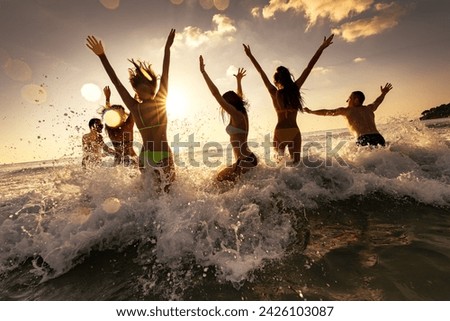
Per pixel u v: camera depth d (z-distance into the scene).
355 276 2.12
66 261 2.75
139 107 3.69
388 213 3.14
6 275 2.66
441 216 2.98
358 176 3.91
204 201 3.37
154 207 3.32
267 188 3.74
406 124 5.71
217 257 2.51
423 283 1.98
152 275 2.39
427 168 4.25
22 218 3.42
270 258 2.45
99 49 3.51
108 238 2.99
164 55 3.65
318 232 2.85
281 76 4.75
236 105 4.37
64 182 4.44
